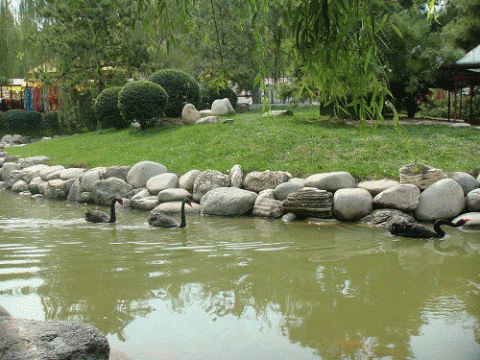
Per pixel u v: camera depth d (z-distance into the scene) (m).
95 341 2.86
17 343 2.70
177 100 22.12
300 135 15.35
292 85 18.66
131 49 25.81
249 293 5.19
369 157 12.84
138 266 6.38
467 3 25.61
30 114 36.69
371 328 4.18
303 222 10.23
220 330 4.13
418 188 10.34
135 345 3.82
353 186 11.13
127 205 12.78
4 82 37.97
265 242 8.06
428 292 5.21
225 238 8.45
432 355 3.62
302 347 3.78
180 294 5.14
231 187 12.00
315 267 6.32
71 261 6.65
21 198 15.12
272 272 6.07
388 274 5.96
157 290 5.30
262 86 3.55
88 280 5.68
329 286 5.45
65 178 15.30
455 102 19.66
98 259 6.75
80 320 4.37
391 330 4.13
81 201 13.99
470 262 6.59
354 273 6.01
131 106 19.53
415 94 21.06
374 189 10.69
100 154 17.38
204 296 5.07
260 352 3.69
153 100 19.66
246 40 28.20
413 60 18.66
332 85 3.23
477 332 4.07
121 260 6.70
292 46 3.30
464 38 26.30
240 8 3.69
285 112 20.78
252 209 11.41
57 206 13.16
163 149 16.02
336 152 13.52
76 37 25.64
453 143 13.57
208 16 22.12
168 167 14.43
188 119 20.12
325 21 2.99
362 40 3.03
